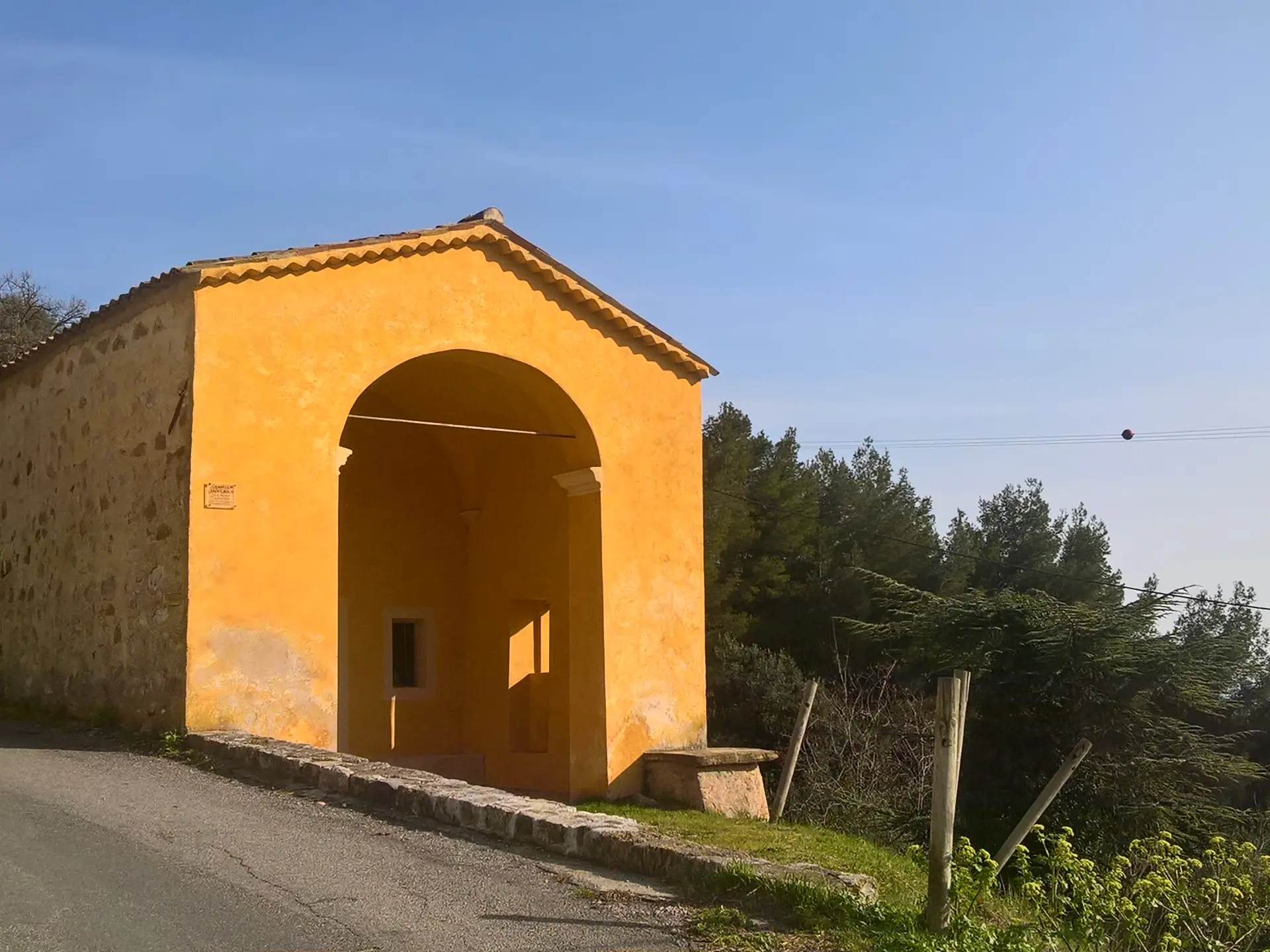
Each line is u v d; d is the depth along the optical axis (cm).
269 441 1084
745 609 2812
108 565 1145
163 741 996
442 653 1599
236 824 733
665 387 1383
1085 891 592
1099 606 1908
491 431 1402
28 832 691
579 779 1301
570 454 1345
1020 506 3278
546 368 1288
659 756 1280
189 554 1027
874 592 2722
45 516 1282
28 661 1284
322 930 536
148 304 1127
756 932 547
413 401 1484
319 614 1092
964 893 561
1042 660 1727
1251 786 2327
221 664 1030
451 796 757
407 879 625
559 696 1456
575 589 1331
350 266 1158
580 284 1309
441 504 1627
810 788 1984
